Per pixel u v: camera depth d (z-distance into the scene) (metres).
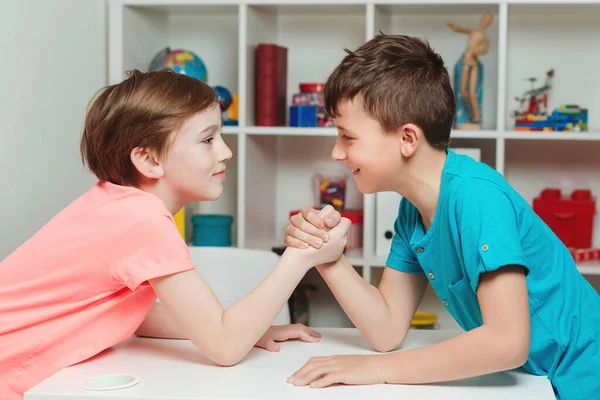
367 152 1.07
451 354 0.94
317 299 2.59
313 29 2.51
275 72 2.30
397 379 0.95
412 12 2.37
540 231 1.08
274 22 2.49
